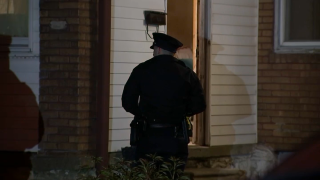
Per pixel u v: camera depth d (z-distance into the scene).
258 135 30.34
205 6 29.41
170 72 19.78
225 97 29.73
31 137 26.45
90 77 26.38
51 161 26.16
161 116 19.52
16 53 26.47
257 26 30.27
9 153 26.66
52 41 26.25
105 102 26.19
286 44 29.89
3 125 26.66
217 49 29.52
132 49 27.66
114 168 18.31
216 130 29.42
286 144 29.88
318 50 29.58
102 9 26.17
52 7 26.20
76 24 25.97
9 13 26.70
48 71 26.30
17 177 26.53
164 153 19.42
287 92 29.88
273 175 9.88
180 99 19.75
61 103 26.19
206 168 28.52
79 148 26.08
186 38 30.47
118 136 27.20
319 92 29.52
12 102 26.58
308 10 30.08
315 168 9.55
